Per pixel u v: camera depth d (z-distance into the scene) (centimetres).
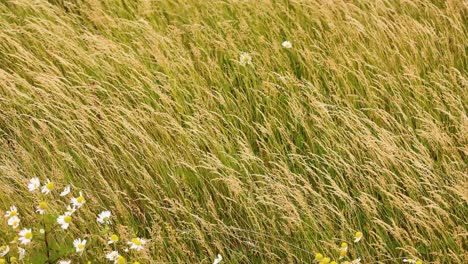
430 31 462
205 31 488
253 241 357
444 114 418
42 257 312
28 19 515
